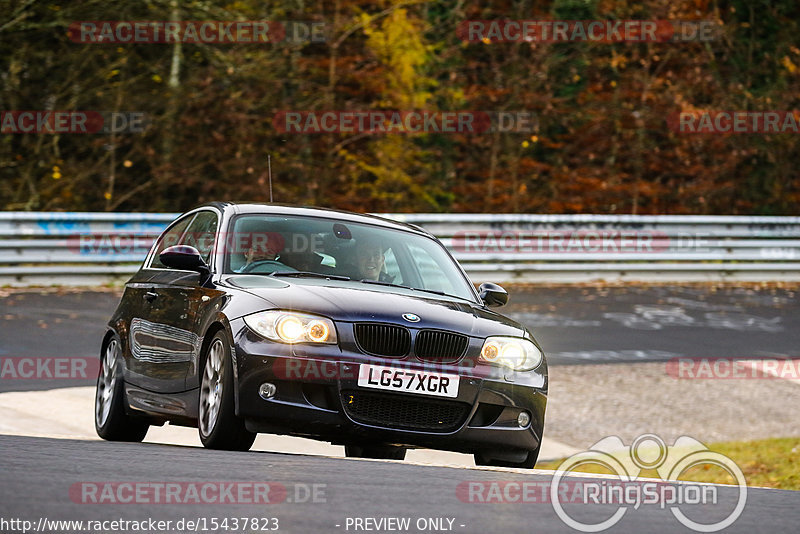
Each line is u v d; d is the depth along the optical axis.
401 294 21.70
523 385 21.09
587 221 66.25
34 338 41.75
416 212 89.44
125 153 82.81
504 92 92.19
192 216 25.44
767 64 101.44
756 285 67.62
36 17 76.31
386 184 87.88
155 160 81.25
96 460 15.85
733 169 97.69
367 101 89.06
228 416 19.73
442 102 92.44
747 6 100.81
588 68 96.38
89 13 75.75
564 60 94.88
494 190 92.50
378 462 18.64
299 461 17.45
